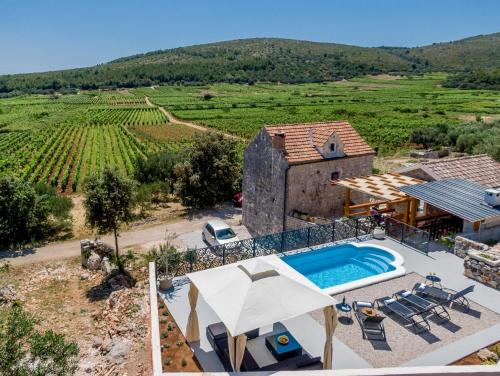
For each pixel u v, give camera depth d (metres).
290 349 12.87
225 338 13.94
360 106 148.25
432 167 26.89
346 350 13.60
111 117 144.00
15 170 65.50
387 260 20.28
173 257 20.27
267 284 12.32
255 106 159.88
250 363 12.63
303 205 29.20
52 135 105.50
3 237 32.16
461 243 20.12
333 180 28.92
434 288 16.14
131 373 16.62
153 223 36.56
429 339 14.09
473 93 178.75
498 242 21.34
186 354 13.90
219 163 38.78
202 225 35.66
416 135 79.19
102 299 24.34
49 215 36.88
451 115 117.94
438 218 24.70
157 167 48.72
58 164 65.19
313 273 20.66
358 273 20.52
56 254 30.94
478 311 15.62
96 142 92.94
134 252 30.12
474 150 56.81
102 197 26.31
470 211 19.86
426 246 20.86
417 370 11.98
